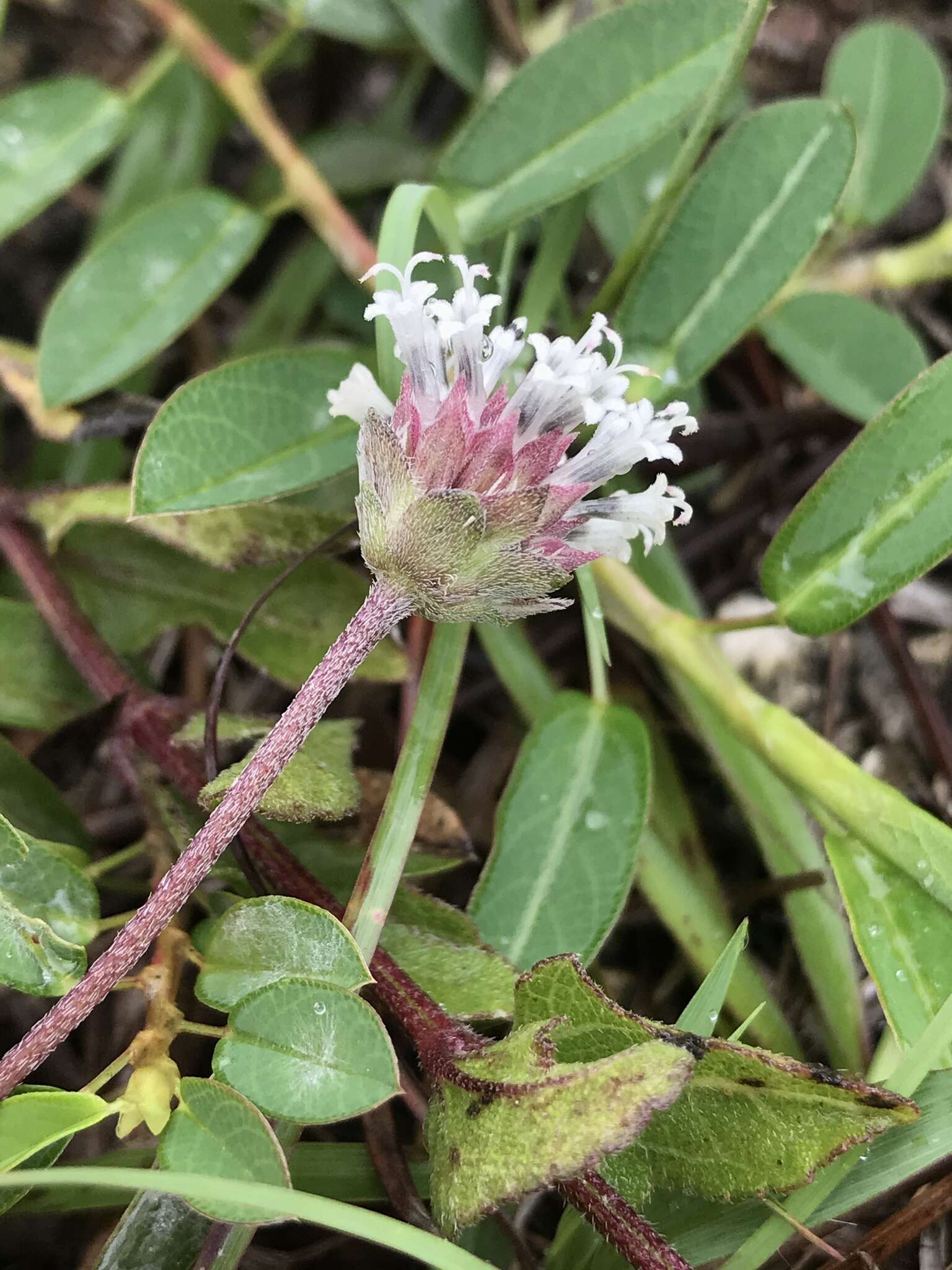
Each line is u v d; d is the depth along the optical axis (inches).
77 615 3.2
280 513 3.1
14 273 4.8
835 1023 3.1
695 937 3.2
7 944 2.3
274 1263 2.8
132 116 3.8
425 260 2.4
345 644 2.2
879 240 4.7
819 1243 2.4
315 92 4.9
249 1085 2.2
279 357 3.1
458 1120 2.1
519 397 2.3
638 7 3.1
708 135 3.1
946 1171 2.8
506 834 3.0
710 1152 2.3
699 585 4.3
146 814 3.0
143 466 2.8
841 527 2.8
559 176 3.2
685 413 2.5
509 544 2.2
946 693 4.1
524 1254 2.7
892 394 3.7
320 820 2.5
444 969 2.5
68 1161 3.0
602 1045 2.2
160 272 3.5
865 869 2.8
